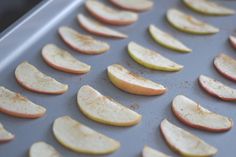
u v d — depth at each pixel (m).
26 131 0.46
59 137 0.45
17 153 0.43
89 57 0.56
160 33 0.60
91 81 0.52
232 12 0.65
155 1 0.67
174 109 0.49
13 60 0.53
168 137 0.46
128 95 0.51
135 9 0.64
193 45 0.59
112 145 0.44
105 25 0.61
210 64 0.56
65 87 0.51
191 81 0.53
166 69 0.54
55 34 0.58
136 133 0.46
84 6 0.64
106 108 0.48
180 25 0.62
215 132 0.47
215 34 0.61
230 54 0.58
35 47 0.56
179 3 0.67
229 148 0.45
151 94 0.51
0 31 0.61
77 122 0.47
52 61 0.53
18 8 0.64
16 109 0.47
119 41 0.59
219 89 0.52
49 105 0.49
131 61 0.56
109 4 0.65
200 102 0.51
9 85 0.50
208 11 0.65
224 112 0.50
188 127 0.48
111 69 0.53
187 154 0.44
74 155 0.43
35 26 0.57
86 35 0.59
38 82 0.51
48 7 0.59
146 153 0.44
